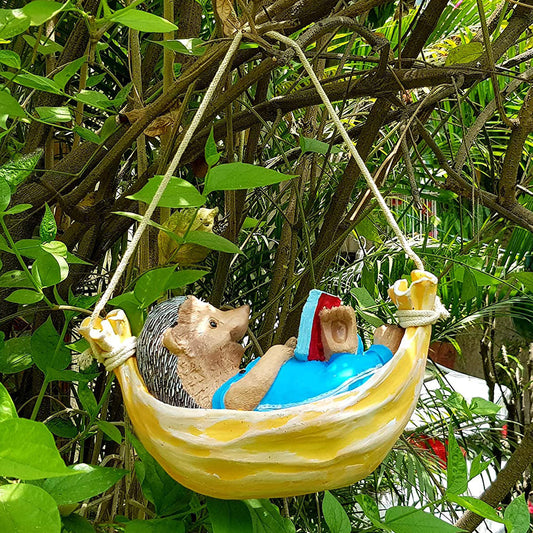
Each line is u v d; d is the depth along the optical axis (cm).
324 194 125
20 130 108
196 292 123
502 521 54
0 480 54
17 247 60
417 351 50
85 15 65
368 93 79
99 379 98
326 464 47
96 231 85
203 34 118
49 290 87
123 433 88
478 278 89
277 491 48
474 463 60
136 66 81
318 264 87
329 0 73
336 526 56
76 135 93
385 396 48
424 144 107
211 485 49
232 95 71
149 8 109
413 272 51
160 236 68
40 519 39
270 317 92
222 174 54
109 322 53
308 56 86
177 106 70
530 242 126
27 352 71
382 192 94
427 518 57
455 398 79
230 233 79
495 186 93
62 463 35
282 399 48
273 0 74
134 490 79
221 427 47
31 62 69
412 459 120
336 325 51
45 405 91
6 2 110
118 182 99
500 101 80
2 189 57
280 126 125
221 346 51
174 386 50
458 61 76
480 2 72
